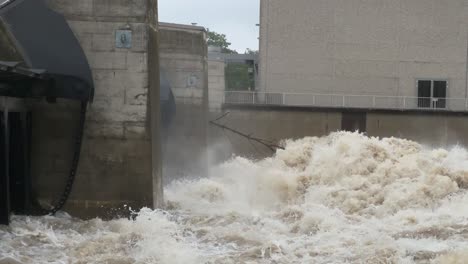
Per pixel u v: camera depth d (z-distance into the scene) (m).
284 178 23.53
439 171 22.14
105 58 18.53
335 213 18.98
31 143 18.58
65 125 18.58
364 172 23.83
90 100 17.75
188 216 18.81
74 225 17.23
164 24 30.39
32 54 16.86
